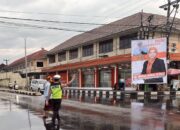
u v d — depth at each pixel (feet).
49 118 51.83
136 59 113.29
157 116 51.72
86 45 177.78
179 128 40.09
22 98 111.04
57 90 44.57
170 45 134.92
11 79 255.91
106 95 114.21
